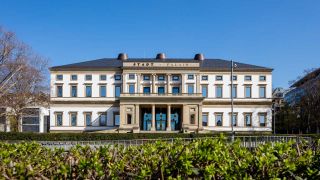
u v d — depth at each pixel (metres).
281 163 6.28
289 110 105.88
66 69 97.25
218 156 6.48
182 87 95.25
